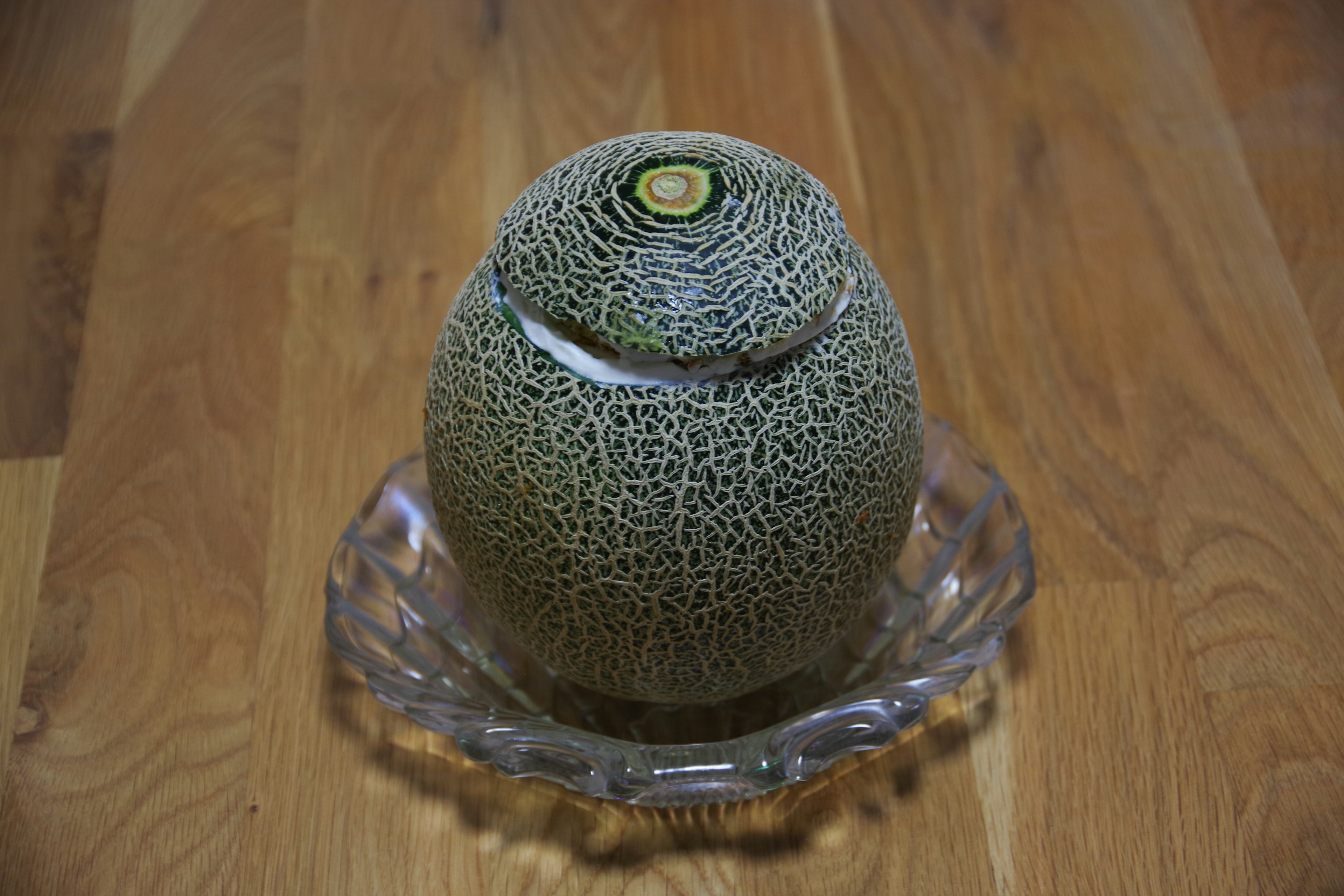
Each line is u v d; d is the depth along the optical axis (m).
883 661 0.60
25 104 0.82
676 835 0.58
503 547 0.50
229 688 0.62
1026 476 0.68
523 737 0.53
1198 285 0.74
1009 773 0.59
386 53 0.85
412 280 0.75
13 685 0.62
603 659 0.52
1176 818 0.58
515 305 0.49
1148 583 0.64
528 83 0.83
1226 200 0.77
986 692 0.61
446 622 0.61
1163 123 0.81
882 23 0.86
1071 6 0.87
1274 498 0.67
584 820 0.59
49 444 0.69
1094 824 0.58
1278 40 0.84
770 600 0.50
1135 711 0.61
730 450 0.48
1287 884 0.56
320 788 0.59
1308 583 0.64
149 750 0.60
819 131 0.81
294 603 0.64
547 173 0.51
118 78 0.84
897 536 0.53
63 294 0.74
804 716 0.53
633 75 0.84
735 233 0.47
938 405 0.70
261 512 0.67
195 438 0.69
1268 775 0.59
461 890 0.57
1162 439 0.69
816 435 0.49
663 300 0.47
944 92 0.83
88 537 0.66
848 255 0.50
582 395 0.48
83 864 0.57
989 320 0.73
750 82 0.83
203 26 0.87
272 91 0.83
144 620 0.64
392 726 0.61
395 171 0.79
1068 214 0.77
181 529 0.66
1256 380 0.71
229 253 0.76
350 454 0.69
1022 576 0.58
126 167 0.79
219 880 0.57
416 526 0.62
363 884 0.57
